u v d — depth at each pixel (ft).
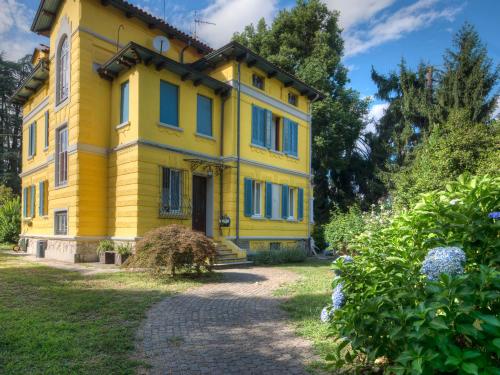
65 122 45.55
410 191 41.47
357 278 11.43
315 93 64.49
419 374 7.13
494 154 38.96
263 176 53.83
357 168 96.84
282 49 81.10
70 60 44.11
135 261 30.96
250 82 52.70
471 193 10.59
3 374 11.82
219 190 48.93
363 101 89.51
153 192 40.73
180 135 44.47
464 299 7.70
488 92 69.77
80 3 42.32
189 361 13.55
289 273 36.68
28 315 18.47
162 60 41.19
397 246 12.16
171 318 19.17
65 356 13.46
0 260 43.50
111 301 22.16
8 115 121.49
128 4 45.14
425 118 82.43
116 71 43.37
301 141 63.41
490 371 7.05
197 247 30.91
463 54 70.74
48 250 47.39
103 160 43.68
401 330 8.49
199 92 47.55
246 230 50.16
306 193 64.13
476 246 9.95
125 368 12.68
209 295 25.09
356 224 38.99
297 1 86.02
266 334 16.79
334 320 11.36
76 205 41.06
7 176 104.68
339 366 10.80
